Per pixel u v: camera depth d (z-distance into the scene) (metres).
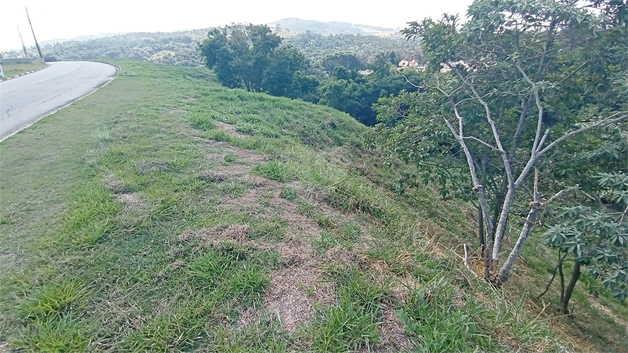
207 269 2.88
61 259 2.98
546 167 5.46
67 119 7.70
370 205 4.88
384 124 7.68
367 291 2.75
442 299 2.84
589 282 6.72
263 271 2.95
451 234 7.53
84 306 2.51
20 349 2.18
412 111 7.36
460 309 2.79
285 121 10.52
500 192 6.19
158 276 2.81
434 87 6.50
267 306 2.62
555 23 5.12
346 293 2.72
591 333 5.49
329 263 3.14
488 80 5.94
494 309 3.08
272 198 4.36
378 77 20.84
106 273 2.84
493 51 5.83
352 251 3.41
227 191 4.37
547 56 5.56
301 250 3.31
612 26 5.09
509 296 4.16
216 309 2.54
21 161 5.19
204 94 12.30
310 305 2.65
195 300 2.60
